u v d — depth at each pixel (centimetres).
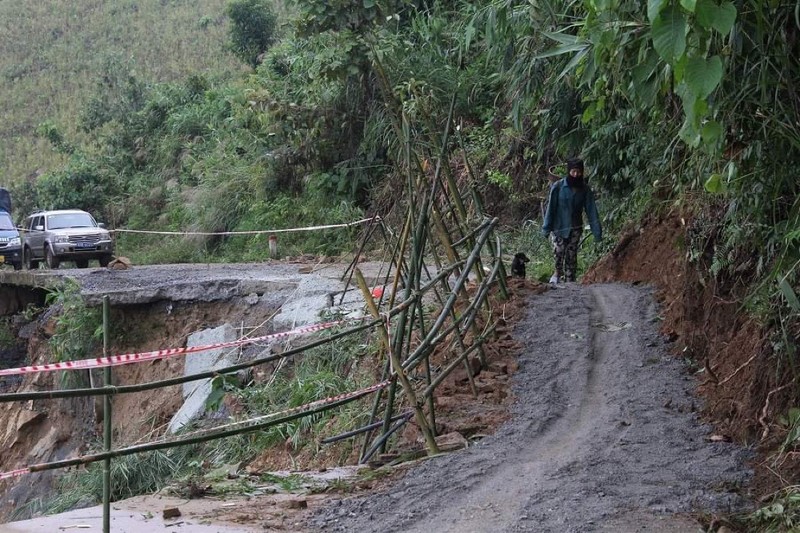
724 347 852
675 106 725
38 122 5203
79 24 6300
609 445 719
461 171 2048
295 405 1083
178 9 6172
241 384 1309
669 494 615
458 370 909
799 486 585
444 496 631
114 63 4697
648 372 887
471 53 2098
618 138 1268
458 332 863
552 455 705
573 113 1361
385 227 1465
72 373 1650
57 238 2617
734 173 596
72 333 1666
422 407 785
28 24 6353
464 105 2094
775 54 560
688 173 825
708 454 695
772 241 679
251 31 3944
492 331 921
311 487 688
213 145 3569
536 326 1008
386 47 1975
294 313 1436
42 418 1747
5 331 2141
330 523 594
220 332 1519
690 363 896
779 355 710
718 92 568
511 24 972
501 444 736
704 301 922
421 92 1541
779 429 688
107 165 3991
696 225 945
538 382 871
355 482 691
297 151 2619
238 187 3002
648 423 764
